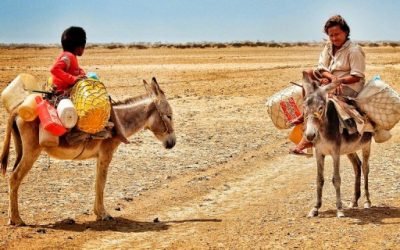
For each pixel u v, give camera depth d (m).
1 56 73.31
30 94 11.20
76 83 11.10
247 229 10.79
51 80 11.36
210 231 10.75
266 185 14.58
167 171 16.05
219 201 13.18
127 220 11.70
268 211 12.19
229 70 48.56
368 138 12.08
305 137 10.95
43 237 10.52
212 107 29.23
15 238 10.41
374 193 13.58
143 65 55.12
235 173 15.87
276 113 12.14
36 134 11.10
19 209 12.48
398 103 11.61
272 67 51.59
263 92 34.97
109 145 11.62
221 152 18.56
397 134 21.30
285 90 12.26
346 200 13.00
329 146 11.34
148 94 12.30
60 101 10.97
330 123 11.23
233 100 31.72
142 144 19.67
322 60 12.00
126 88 36.78
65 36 11.35
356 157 12.33
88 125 10.91
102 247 10.00
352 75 11.54
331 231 10.46
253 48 105.75
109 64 56.66
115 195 13.66
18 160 11.46
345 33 11.66
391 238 9.99
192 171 16.09
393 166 16.22
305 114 10.88
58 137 11.02
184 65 55.12
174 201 13.19
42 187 14.32
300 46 118.19
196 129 22.91
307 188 14.20
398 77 41.31
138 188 14.28
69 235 10.66
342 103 11.32
